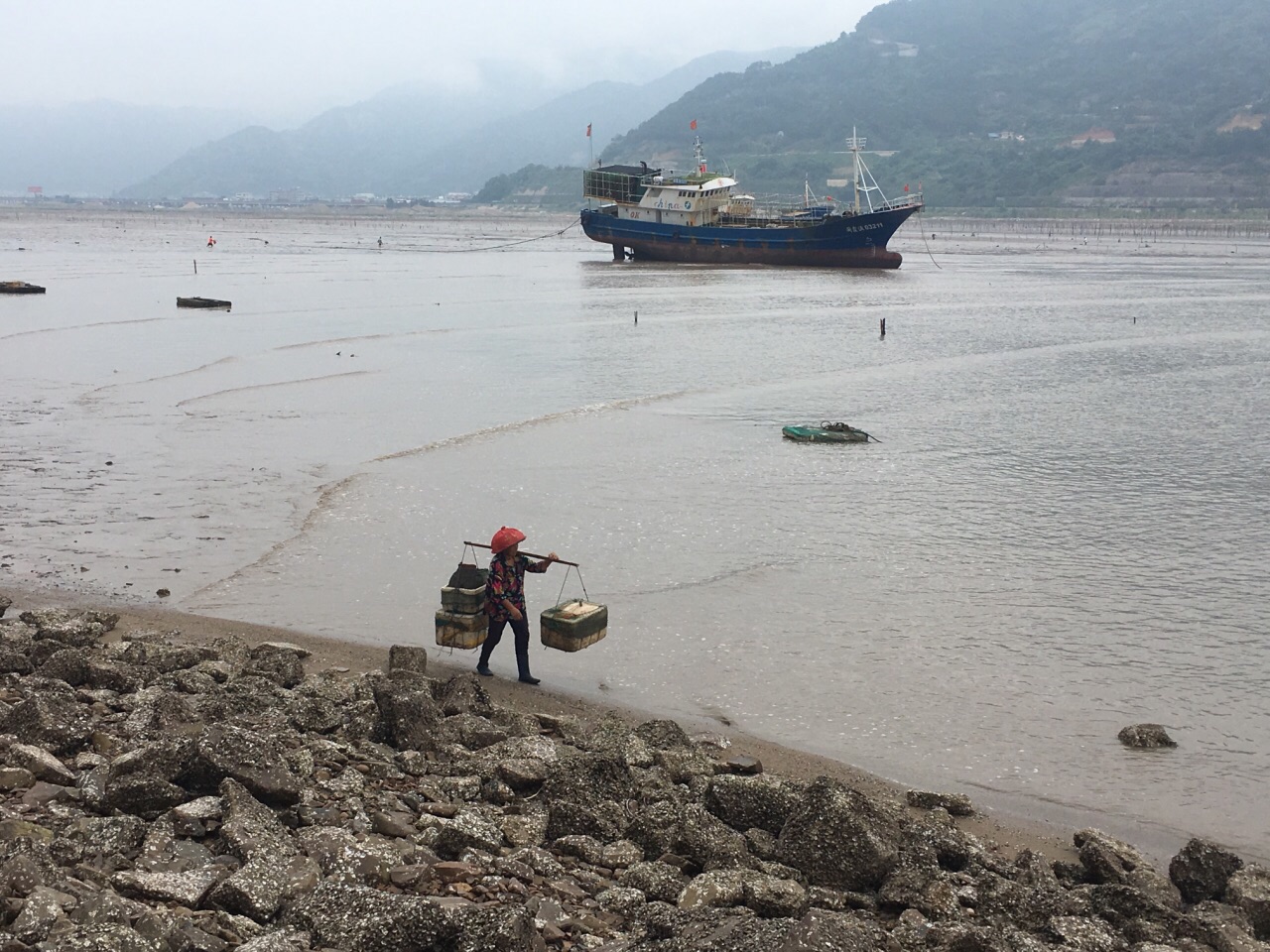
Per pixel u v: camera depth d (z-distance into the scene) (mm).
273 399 36531
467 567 15297
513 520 22922
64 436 30297
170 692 12664
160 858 8672
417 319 61719
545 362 46469
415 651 14602
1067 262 130000
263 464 27438
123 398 36094
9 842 8297
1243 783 12750
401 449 29391
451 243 172000
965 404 38031
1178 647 16844
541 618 15109
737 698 14734
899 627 17438
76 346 47875
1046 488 26500
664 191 118000
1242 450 30875
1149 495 25906
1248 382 43062
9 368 41750
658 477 26953
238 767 9891
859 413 36188
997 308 72875
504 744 11977
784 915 8812
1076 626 17609
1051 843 11258
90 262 106438
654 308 70625
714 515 23703
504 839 9867
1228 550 21656
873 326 61844
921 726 14016
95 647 14969
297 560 20062
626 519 23219
